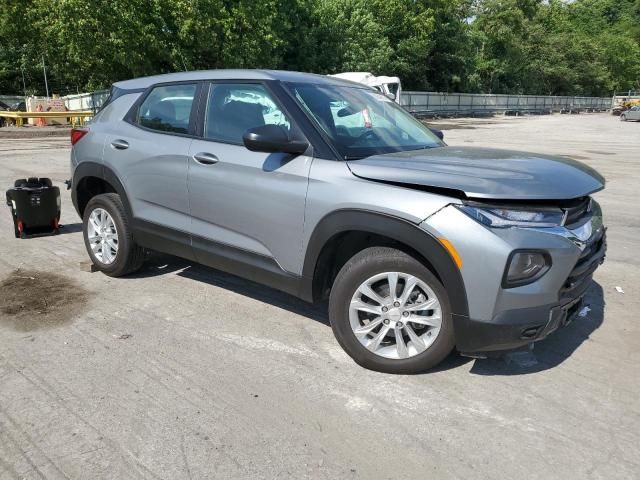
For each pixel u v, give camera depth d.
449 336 3.13
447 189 2.96
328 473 2.49
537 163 3.35
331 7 35.34
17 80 53.59
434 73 50.09
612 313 4.39
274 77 3.92
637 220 7.85
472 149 3.90
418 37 43.59
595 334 3.98
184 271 5.22
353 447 2.67
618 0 116.25
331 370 3.40
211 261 4.15
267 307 4.39
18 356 3.54
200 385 3.21
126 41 25.30
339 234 3.34
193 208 4.14
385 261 3.20
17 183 6.51
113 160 4.68
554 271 2.90
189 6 26.05
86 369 3.38
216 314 4.24
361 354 3.38
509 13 58.69
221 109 4.08
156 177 4.36
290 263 3.62
